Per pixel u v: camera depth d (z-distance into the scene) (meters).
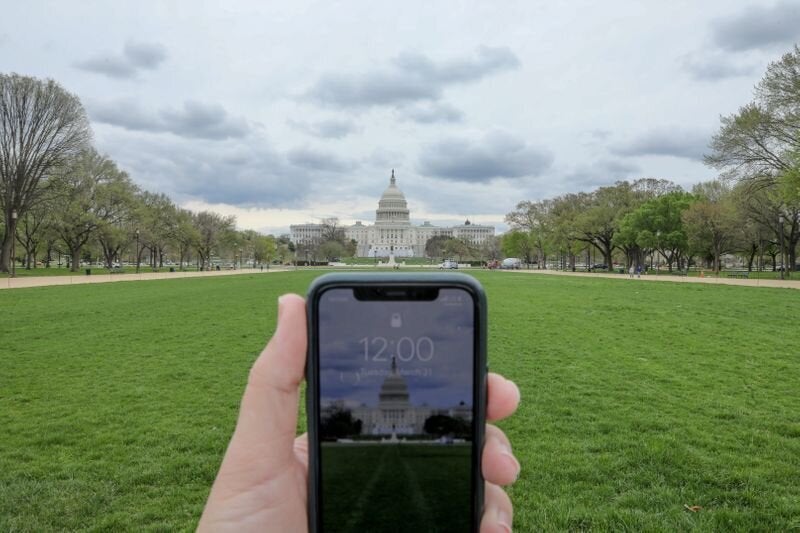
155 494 7.08
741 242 72.88
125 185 71.19
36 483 7.36
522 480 7.24
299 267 131.75
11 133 56.59
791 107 37.41
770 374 13.02
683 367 13.88
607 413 10.12
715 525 5.97
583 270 102.44
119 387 12.47
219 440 8.95
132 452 8.48
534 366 14.19
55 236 72.75
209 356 15.95
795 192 36.69
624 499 6.63
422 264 146.00
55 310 27.34
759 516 6.17
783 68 36.75
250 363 14.98
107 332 20.36
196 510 6.64
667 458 7.79
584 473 7.42
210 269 106.25
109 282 52.66
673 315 24.06
